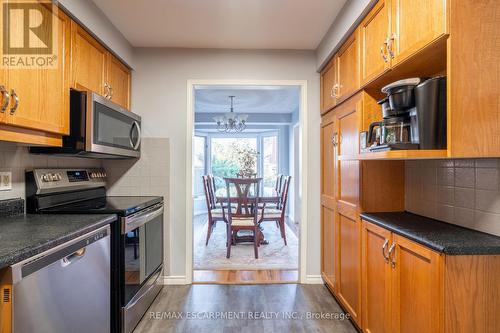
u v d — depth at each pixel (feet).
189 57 8.96
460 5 3.58
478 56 3.59
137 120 8.51
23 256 3.27
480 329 3.55
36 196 5.88
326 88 8.45
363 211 6.06
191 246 8.96
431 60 4.45
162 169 8.87
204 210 22.93
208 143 23.04
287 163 21.06
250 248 12.92
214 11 6.84
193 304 7.65
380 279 5.11
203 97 15.24
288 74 9.07
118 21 7.27
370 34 5.60
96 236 4.90
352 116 6.47
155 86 8.94
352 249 6.44
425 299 3.85
